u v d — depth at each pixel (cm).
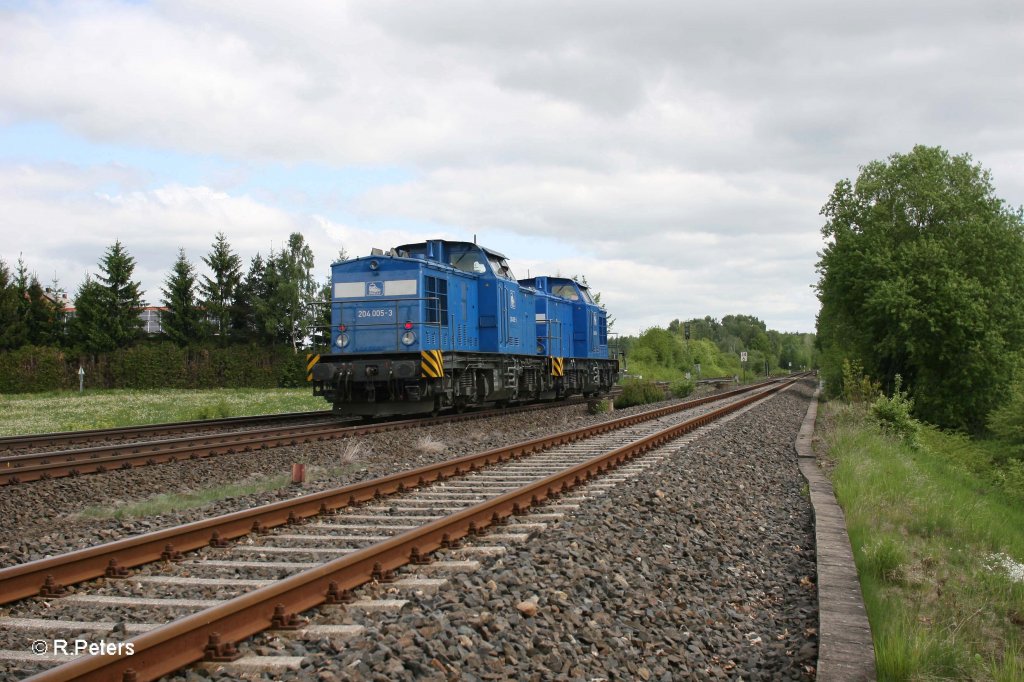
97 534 837
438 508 945
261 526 823
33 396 4266
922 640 530
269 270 6147
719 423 2153
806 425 2375
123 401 3681
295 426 2084
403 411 2088
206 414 2600
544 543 710
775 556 829
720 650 561
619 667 498
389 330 2025
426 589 599
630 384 3572
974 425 3725
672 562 746
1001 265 3756
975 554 946
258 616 506
